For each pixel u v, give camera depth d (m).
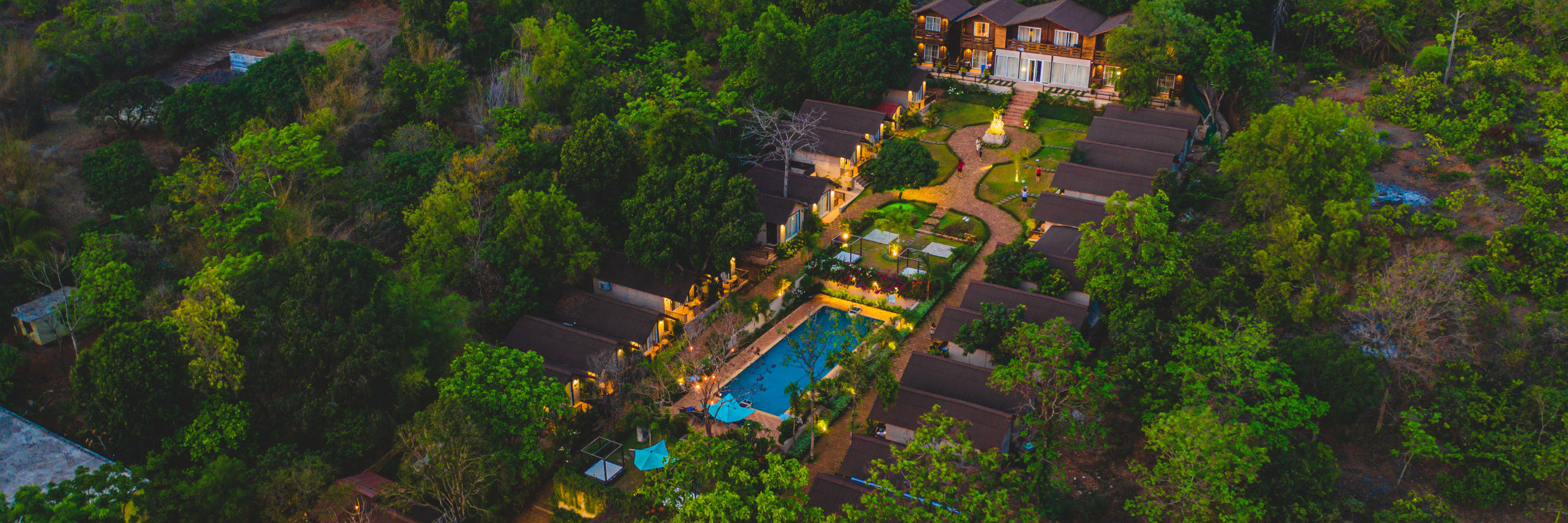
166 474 57.75
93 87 100.00
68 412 63.22
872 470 50.91
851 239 87.00
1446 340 61.88
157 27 105.12
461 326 67.38
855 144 95.19
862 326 75.88
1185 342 62.34
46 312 70.31
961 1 115.19
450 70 97.00
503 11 112.06
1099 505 57.97
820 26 106.75
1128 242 69.75
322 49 107.94
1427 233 75.50
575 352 70.75
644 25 117.81
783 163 96.25
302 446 62.34
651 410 65.94
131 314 66.31
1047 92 106.88
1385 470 60.44
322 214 79.88
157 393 59.72
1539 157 83.44
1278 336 68.06
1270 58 101.00
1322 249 68.69
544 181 82.19
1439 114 90.50
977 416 61.62
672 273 78.62
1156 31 96.69
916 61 114.31
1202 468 51.09
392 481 61.72
